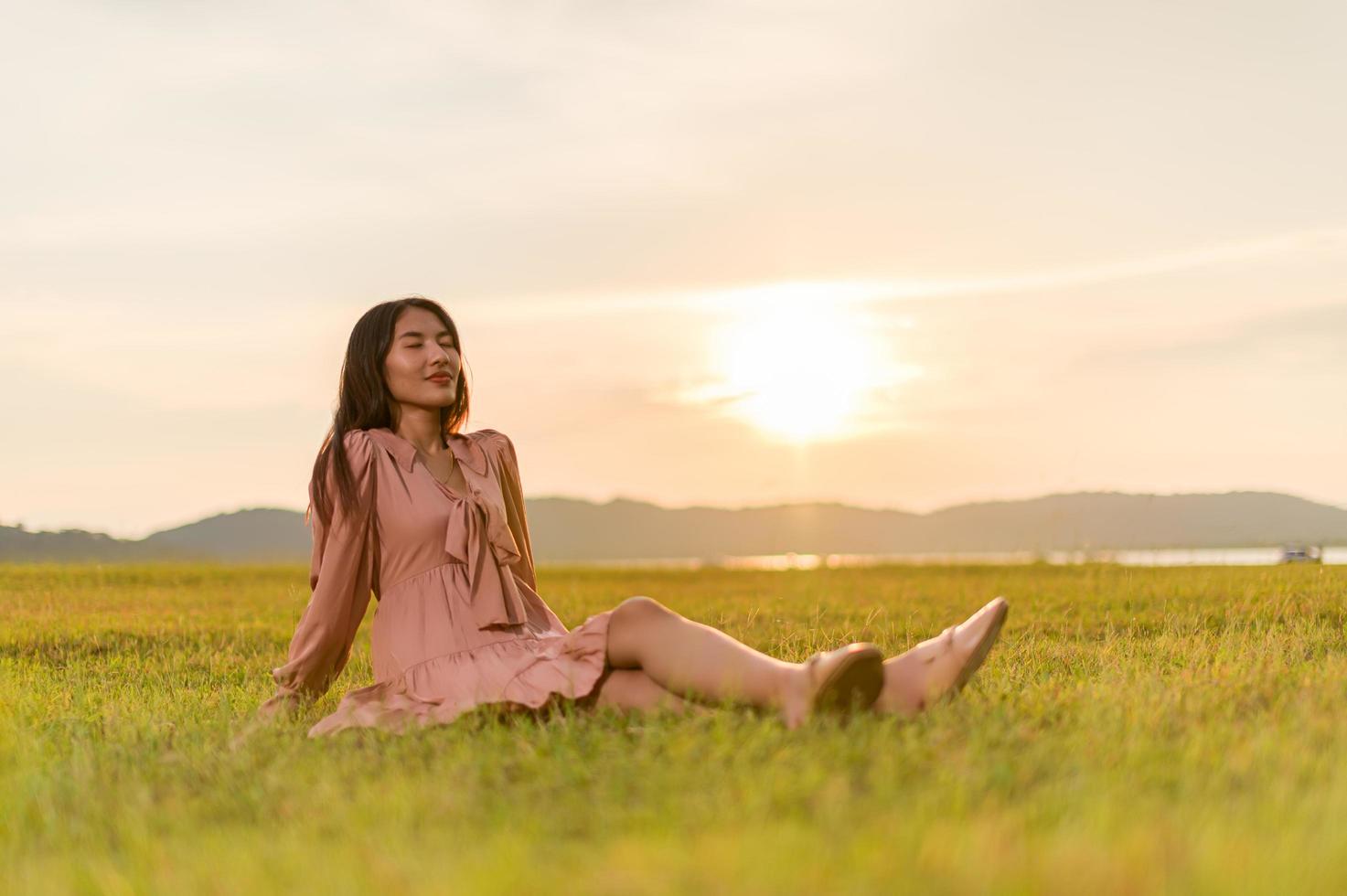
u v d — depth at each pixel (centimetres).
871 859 247
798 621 953
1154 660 554
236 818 334
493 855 266
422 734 414
